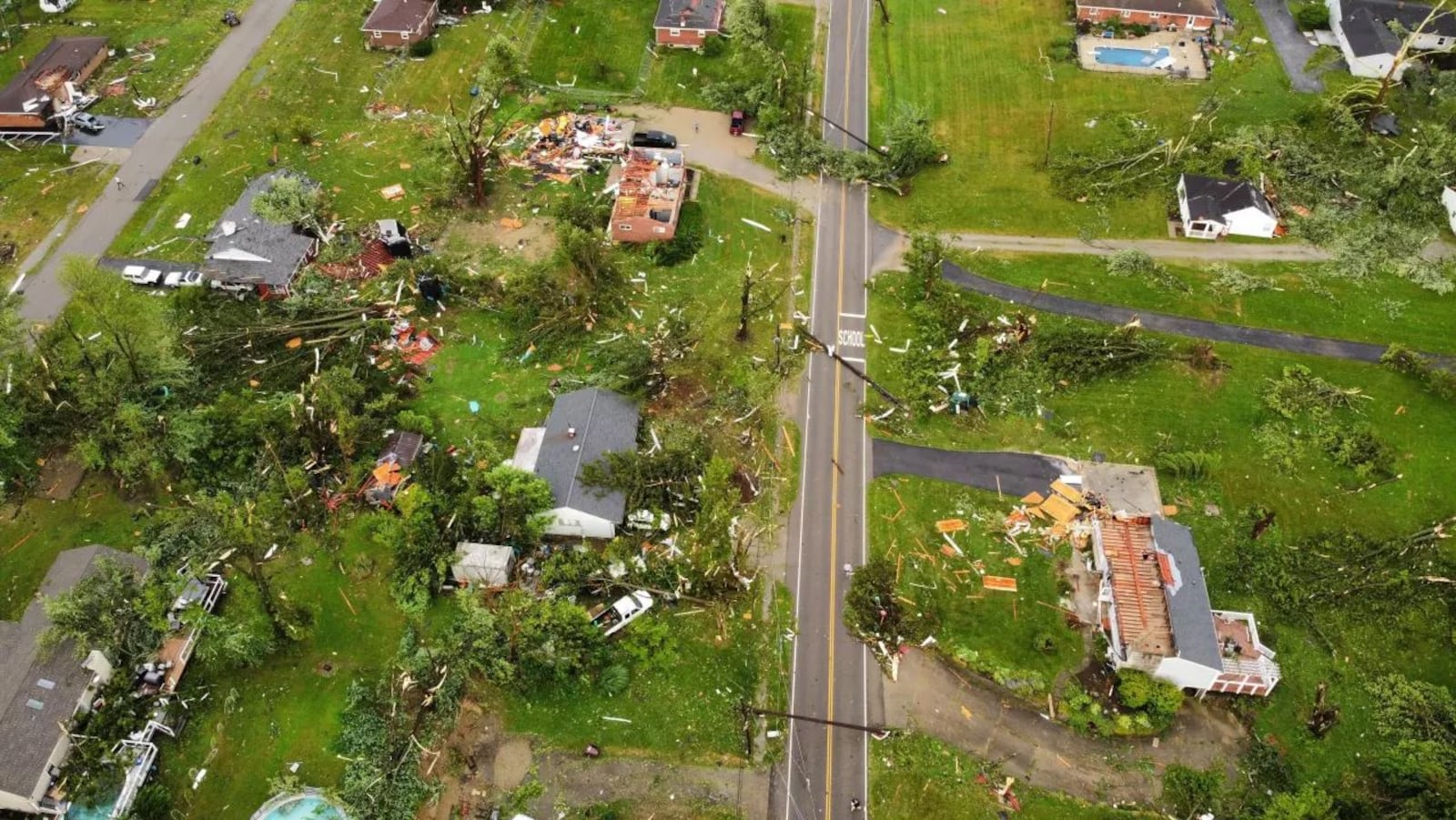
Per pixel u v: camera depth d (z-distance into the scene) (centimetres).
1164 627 5288
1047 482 6288
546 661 5153
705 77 9431
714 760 5041
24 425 6175
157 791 4744
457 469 6091
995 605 5678
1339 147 8612
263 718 5091
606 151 8538
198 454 6019
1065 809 4906
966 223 8075
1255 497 6209
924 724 5203
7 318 6306
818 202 8225
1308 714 5262
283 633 5334
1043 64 9662
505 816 4784
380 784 4784
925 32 10100
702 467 6116
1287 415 6600
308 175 8162
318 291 7106
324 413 6144
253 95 8919
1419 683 5353
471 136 7781
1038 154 8706
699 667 5372
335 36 9644
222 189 8000
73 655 4947
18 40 9400
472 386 6675
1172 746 5134
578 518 5741
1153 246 7906
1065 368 6850
